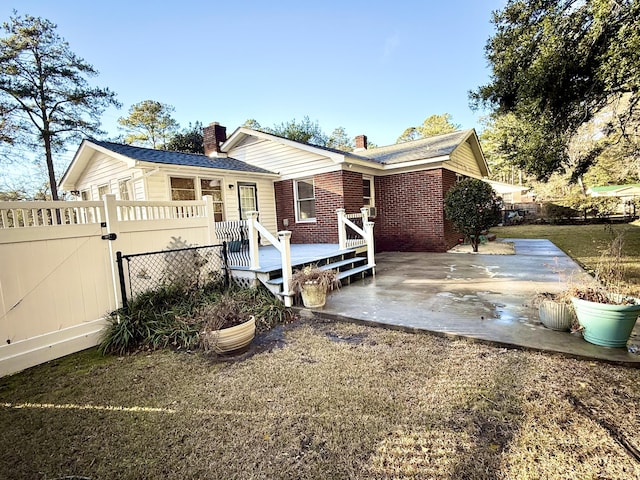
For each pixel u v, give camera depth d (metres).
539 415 2.21
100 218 4.38
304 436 2.15
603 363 2.84
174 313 4.48
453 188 9.89
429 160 9.91
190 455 2.05
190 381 3.05
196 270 5.46
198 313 4.34
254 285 5.59
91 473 1.95
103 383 3.12
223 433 2.25
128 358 3.72
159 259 5.02
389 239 11.26
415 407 2.38
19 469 2.02
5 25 14.91
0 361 3.36
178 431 2.31
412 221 10.77
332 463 1.90
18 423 2.52
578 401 2.35
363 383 2.77
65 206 4.03
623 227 15.82
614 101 7.29
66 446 2.22
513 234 15.43
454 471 1.78
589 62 5.45
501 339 3.35
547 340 3.27
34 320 3.67
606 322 3.00
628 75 4.88
